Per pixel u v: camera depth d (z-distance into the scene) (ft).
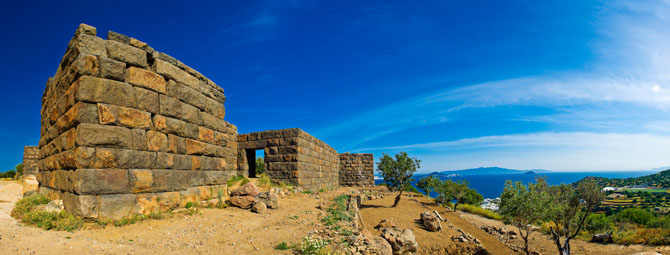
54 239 18.49
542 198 48.98
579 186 48.75
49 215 22.17
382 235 36.88
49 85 33.83
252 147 72.64
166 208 28.55
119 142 24.86
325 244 22.99
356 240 25.26
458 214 84.84
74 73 23.95
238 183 57.47
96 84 23.89
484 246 54.49
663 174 319.06
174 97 30.89
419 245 46.68
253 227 27.99
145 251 18.38
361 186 129.90
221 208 35.19
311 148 78.54
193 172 32.99
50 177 30.32
